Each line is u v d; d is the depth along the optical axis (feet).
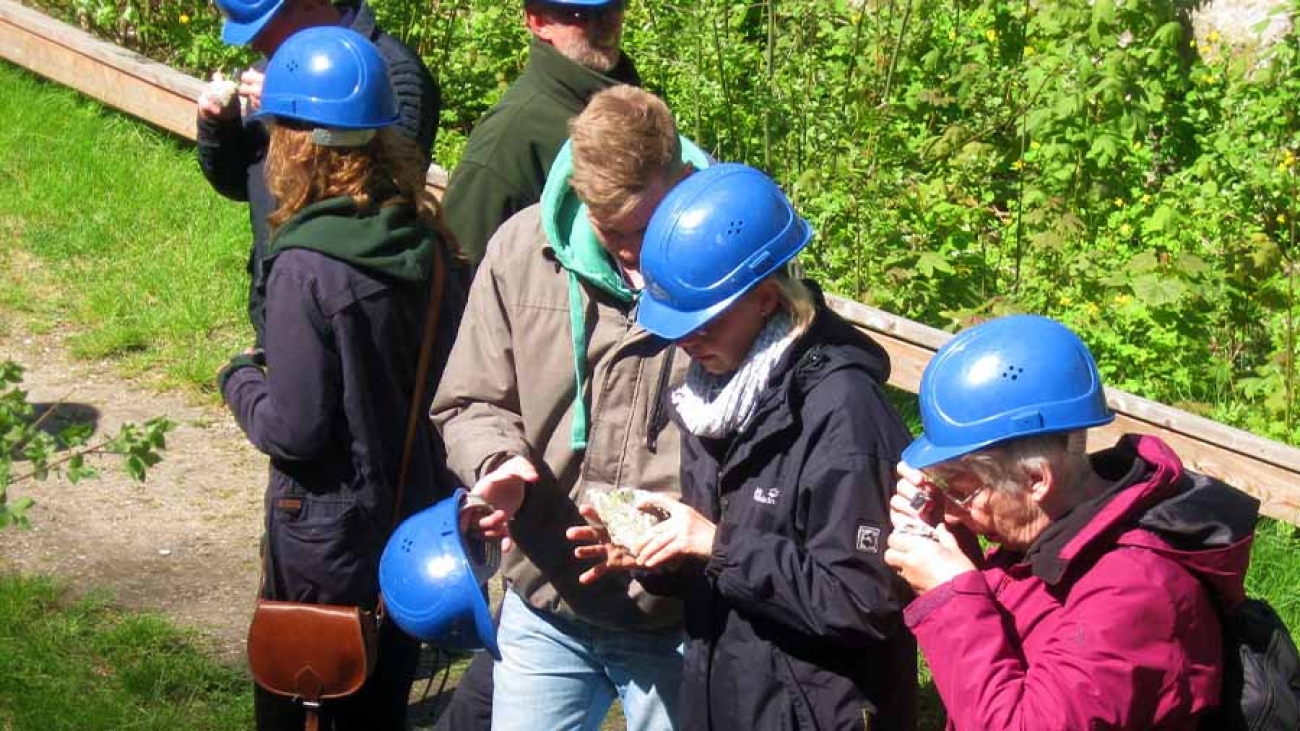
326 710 13.17
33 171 28.76
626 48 26.61
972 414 9.08
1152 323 23.22
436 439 13.03
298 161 12.06
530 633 12.37
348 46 12.25
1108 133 25.31
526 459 11.66
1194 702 8.84
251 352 13.11
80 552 19.01
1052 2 27.17
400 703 13.47
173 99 29.91
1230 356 23.44
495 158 13.93
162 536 19.56
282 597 12.70
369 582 12.56
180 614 17.84
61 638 16.84
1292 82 26.40
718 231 10.09
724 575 10.21
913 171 26.55
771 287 10.28
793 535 10.22
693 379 10.74
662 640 12.11
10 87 31.42
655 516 10.92
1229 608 9.08
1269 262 23.25
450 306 12.92
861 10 26.99
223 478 21.07
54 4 34.19
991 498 9.15
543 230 11.76
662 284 10.24
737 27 27.45
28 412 13.20
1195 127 28.07
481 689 13.19
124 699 15.90
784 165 25.09
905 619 9.34
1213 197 25.54
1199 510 8.85
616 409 11.70
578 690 12.44
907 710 10.59
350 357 11.96
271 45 15.40
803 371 10.19
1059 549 8.93
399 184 12.37
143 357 23.91
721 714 10.62
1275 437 20.99
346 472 12.31
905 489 9.52
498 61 28.76
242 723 15.79
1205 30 29.37
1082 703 8.65
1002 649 9.01
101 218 27.55
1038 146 26.76
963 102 27.81
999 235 26.27
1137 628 8.69
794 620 10.02
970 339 9.34
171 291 25.54
